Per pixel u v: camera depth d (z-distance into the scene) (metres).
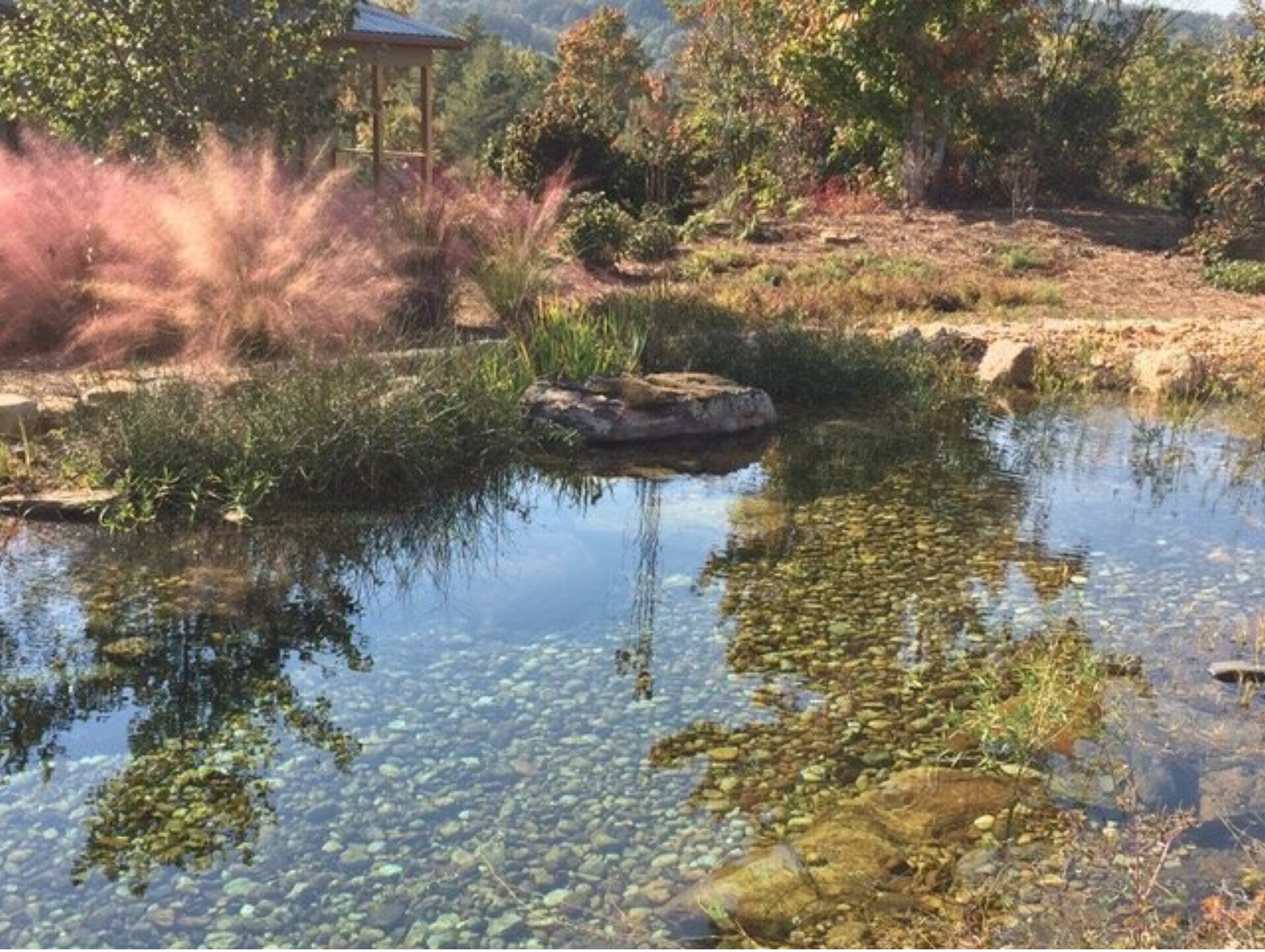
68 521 6.13
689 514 6.58
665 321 9.85
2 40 10.30
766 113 21.72
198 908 3.07
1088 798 3.62
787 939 2.96
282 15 10.91
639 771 3.79
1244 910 2.95
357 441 6.80
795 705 4.26
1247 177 15.22
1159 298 13.22
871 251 14.92
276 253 8.27
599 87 44.53
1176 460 7.72
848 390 9.29
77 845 3.35
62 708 4.19
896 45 17.69
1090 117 19.69
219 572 5.56
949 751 3.93
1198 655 4.68
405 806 3.56
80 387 7.60
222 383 7.22
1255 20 16.09
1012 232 16.30
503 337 9.50
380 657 4.66
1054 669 4.38
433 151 16.23
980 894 3.13
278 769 3.78
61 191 8.82
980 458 7.78
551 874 3.23
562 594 5.37
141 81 9.89
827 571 5.66
